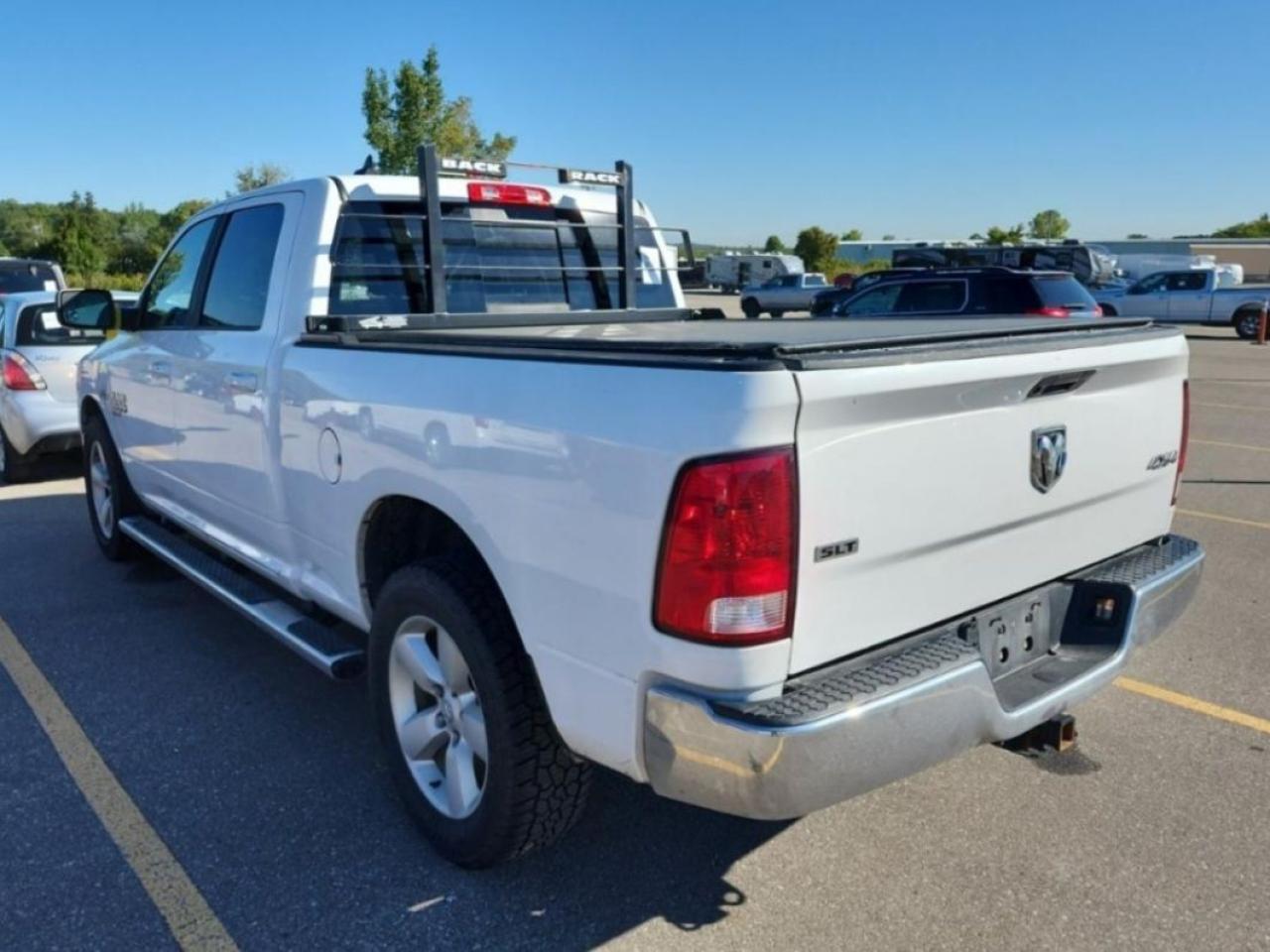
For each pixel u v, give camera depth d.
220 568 4.63
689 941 2.79
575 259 4.89
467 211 4.41
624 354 2.42
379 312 4.09
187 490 4.81
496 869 3.11
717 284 49.19
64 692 4.41
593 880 3.07
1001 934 2.82
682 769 2.32
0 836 3.28
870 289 14.91
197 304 4.73
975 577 2.74
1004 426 2.69
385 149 26.16
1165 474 3.41
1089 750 3.89
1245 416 13.09
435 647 3.15
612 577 2.39
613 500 2.36
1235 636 5.09
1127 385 3.13
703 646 2.23
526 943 2.79
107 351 5.78
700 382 2.22
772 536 2.19
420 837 3.28
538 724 2.79
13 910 2.90
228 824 3.36
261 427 3.88
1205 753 3.87
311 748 3.90
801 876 3.09
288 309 3.90
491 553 2.73
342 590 3.60
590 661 2.49
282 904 2.95
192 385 4.48
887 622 2.51
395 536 3.45
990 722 2.59
